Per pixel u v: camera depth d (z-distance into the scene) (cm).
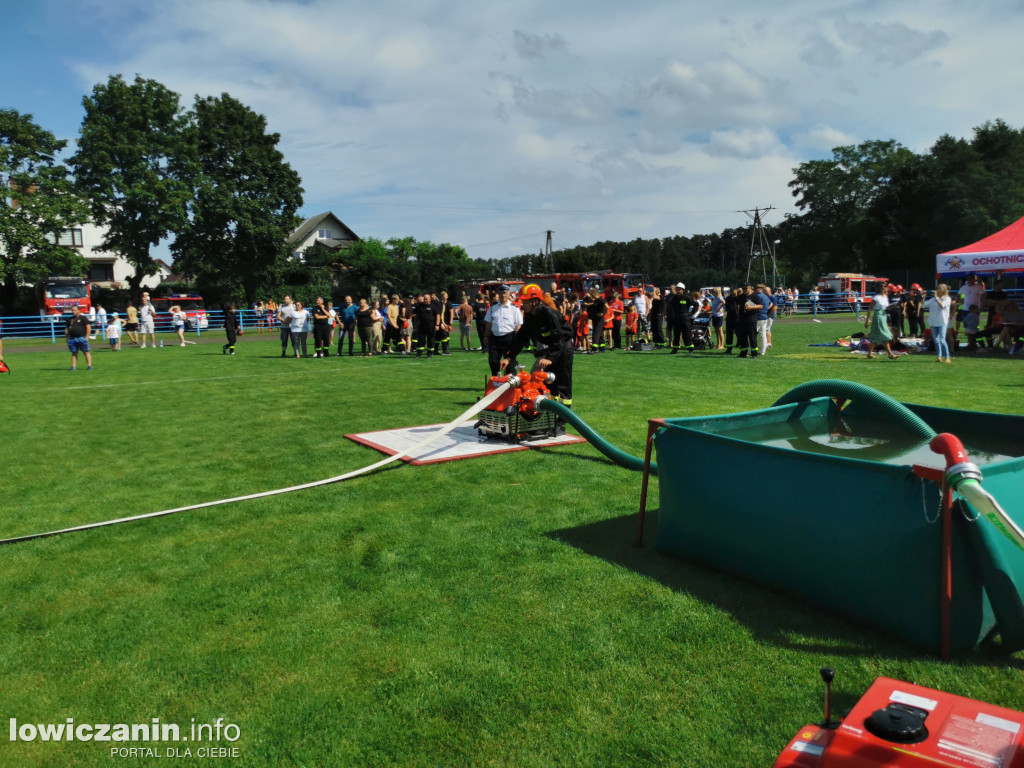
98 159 4688
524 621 370
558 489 609
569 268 9562
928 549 321
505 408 788
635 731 278
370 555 468
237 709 301
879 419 492
